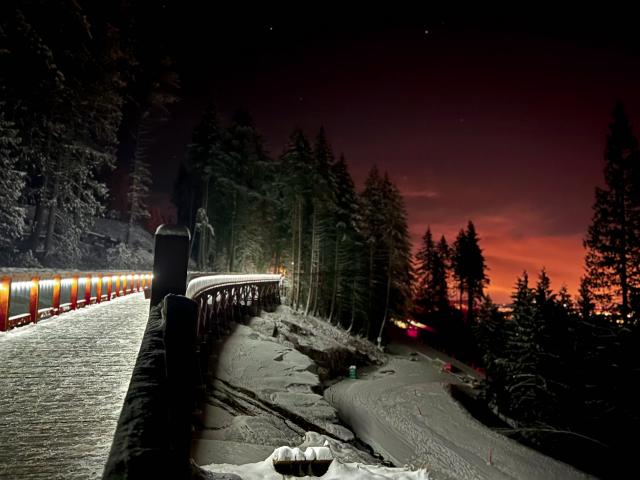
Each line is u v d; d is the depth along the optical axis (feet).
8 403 15.51
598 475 64.34
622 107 101.30
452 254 234.38
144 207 142.20
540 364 88.33
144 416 9.46
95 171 155.43
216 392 41.93
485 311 135.64
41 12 68.23
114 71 92.48
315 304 141.49
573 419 81.92
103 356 22.61
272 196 150.51
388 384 98.99
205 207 139.54
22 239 96.53
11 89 68.39
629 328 74.95
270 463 16.92
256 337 65.00
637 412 70.59
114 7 92.99
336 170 159.43
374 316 162.30
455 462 57.57
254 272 142.72
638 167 96.84
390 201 155.22
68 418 14.32
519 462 61.82
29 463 11.21
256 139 157.38
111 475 7.61
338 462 17.11
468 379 126.82
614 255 96.12
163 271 27.30
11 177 70.03
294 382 52.39
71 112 84.79
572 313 94.17
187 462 9.58
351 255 153.48
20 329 29.76
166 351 11.18
